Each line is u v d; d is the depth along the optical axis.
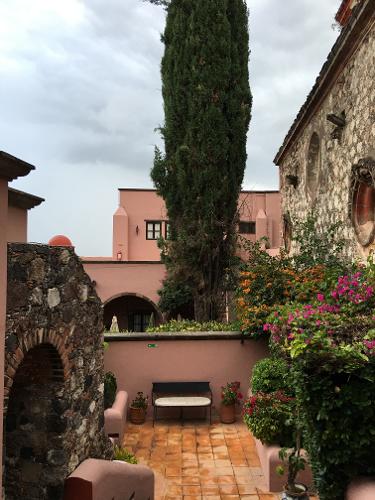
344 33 7.04
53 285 4.22
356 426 3.73
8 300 3.45
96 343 5.43
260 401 6.51
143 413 8.77
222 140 11.23
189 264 11.61
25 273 3.71
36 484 4.34
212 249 11.52
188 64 11.45
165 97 11.95
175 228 11.81
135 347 9.24
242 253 14.76
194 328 9.93
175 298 17.64
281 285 8.54
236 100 11.52
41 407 4.39
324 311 4.94
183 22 11.66
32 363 4.32
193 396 8.93
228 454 7.26
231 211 11.64
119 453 6.41
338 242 8.16
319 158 9.72
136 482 5.28
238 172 11.72
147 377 9.21
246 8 12.03
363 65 6.89
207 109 11.21
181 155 11.34
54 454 4.34
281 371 7.06
